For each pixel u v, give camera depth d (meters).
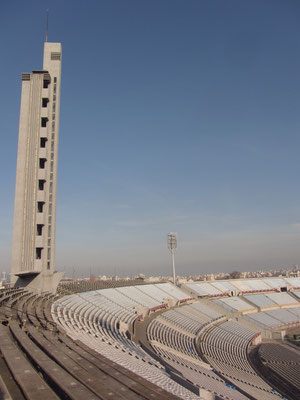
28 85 53.22
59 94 54.75
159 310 81.00
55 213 51.00
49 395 9.32
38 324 24.03
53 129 52.84
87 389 9.84
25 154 50.84
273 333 84.38
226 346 67.62
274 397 41.97
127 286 90.69
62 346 16.44
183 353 50.28
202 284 120.12
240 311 100.69
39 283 47.69
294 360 62.62
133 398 9.30
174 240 112.19
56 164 52.06
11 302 33.19
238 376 48.34
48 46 55.75
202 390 25.42
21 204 49.28
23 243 48.38
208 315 87.38
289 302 118.62
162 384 20.66
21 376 10.90
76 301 55.47
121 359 22.72
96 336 31.22
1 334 18.25
